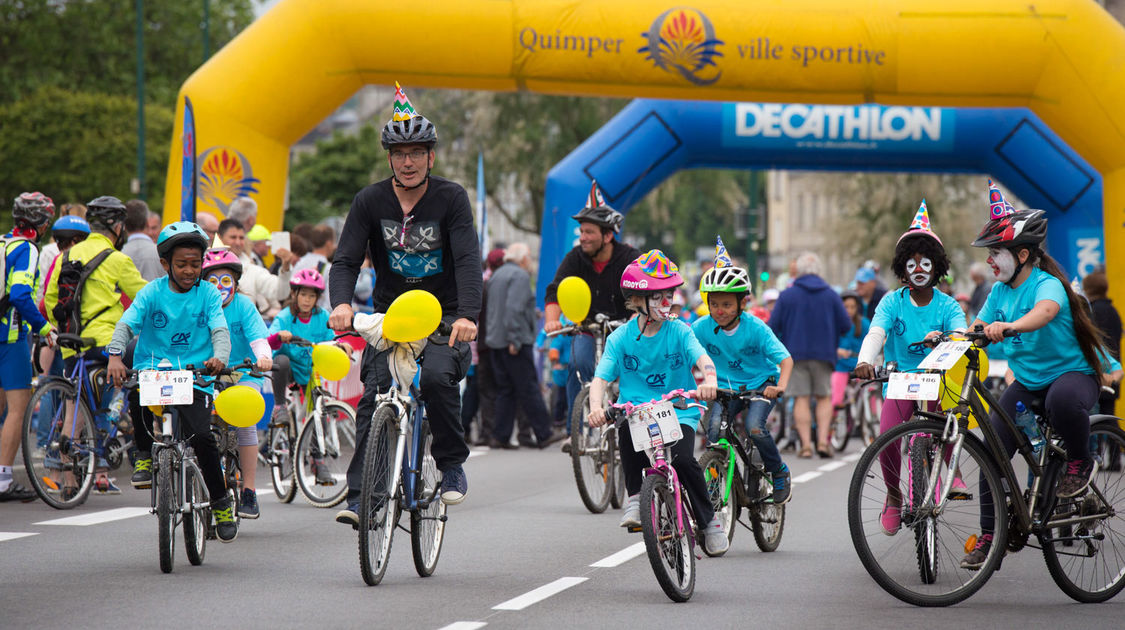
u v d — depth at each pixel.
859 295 35.59
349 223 15.65
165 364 16.03
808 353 32.06
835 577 16.09
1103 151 32.56
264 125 32.47
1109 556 15.01
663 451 14.77
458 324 14.88
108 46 116.12
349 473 15.20
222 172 32.19
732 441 17.55
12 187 99.69
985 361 15.93
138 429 17.44
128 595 14.33
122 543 17.94
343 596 14.36
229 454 18.11
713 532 16.44
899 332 16.64
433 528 15.92
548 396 42.03
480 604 14.03
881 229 72.38
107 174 98.75
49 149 98.69
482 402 34.22
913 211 70.38
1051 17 31.97
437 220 15.54
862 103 32.91
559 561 17.06
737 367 17.91
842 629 12.99
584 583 15.46
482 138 74.62
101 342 22.80
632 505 15.14
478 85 32.53
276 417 23.02
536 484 26.09
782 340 32.41
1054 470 14.88
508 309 33.19
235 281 18.31
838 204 75.44
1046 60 32.06
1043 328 14.87
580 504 23.11
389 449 15.01
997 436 14.51
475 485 25.92
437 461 15.80
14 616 13.16
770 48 31.86
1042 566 17.23
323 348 18.33
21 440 20.94
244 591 14.61
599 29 31.83
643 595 14.74
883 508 14.15
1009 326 14.25
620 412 15.09
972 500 14.41
